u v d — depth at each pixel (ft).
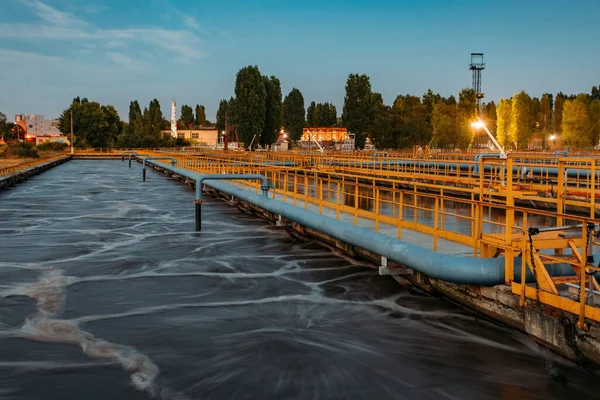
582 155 158.30
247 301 39.55
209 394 25.82
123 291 41.83
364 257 48.44
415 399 25.57
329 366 28.86
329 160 143.13
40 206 96.27
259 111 295.69
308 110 508.94
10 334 32.81
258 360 29.45
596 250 40.29
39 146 354.95
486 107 380.37
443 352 30.50
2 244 59.93
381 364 29.01
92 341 31.81
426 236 42.80
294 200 65.72
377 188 44.24
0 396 25.35
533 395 25.86
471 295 33.99
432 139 276.21
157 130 414.21
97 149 347.56
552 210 75.05
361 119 268.62
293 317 36.24
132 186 139.33
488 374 27.86
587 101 260.42
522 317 29.40
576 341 25.76
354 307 38.04
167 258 53.01
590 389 26.07
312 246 57.77
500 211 84.94
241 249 56.75
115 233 67.26
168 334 33.09
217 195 110.32
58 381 26.89
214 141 465.88
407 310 37.27
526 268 31.09
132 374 27.68
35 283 43.88
